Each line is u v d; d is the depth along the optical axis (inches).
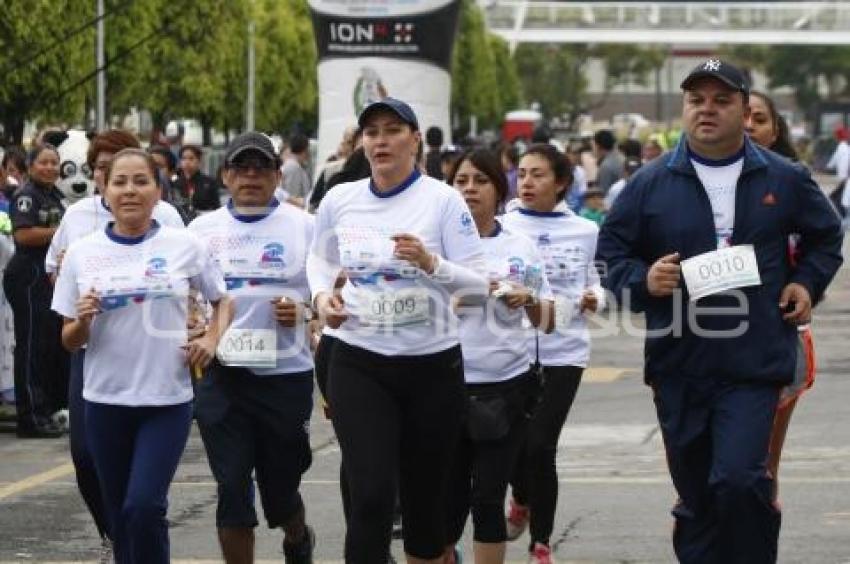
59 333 733.3
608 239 410.9
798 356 456.8
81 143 639.1
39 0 1395.2
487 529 452.1
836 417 767.1
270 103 2375.7
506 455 452.8
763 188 401.1
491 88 3983.8
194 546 525.0
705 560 410.3
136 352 422.6
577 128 4670.3
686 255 403.2
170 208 470.9
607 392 856.9
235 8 1921.8
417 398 406.9
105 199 472.4
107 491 434.9
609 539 530.0
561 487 614.9
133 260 423.2
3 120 1502.2
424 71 1347.2
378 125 405.1
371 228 406.9
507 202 538.3
